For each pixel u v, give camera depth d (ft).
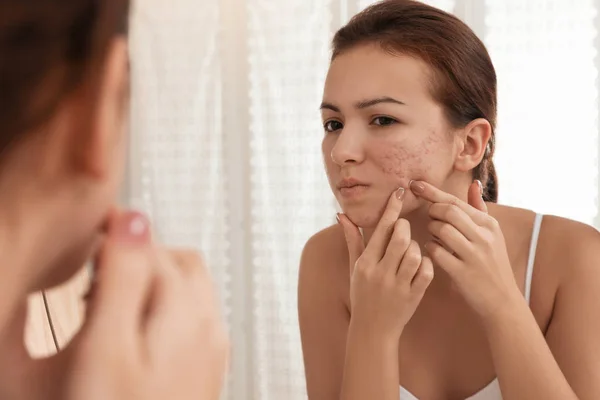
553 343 3.14
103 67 0.83
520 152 6.23
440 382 3.37
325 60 6.88
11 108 0.77
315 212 7.00
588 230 3.34
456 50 2.96
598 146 6.01
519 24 6.15
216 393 1.04
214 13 7.29
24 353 1.00
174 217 7.55
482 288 2.87
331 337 3.75
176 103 7.47
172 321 0.98
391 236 2.96
